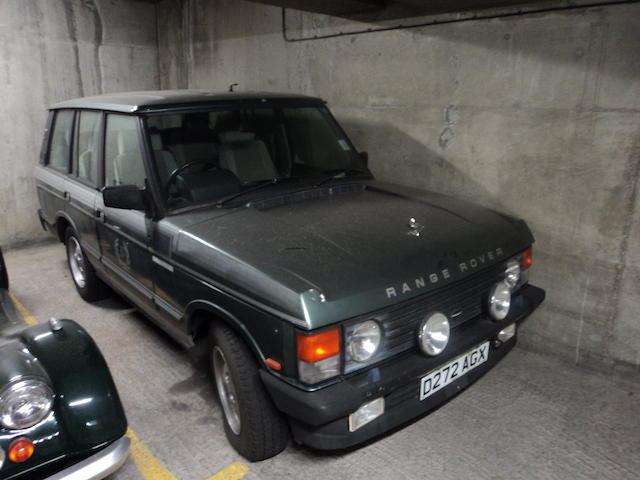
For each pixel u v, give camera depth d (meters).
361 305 2.05
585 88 3.01
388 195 3.23
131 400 3.05
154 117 3.00
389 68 4.06
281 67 5.11
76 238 4.30
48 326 2.34
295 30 4.84
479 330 2.55
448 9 3.49
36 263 5.61
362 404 2.06
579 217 3.18
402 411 2.27
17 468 1.83
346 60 4.40
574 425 2.74
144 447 2.64
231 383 2.52
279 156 3.35
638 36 2.76
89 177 3.84
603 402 2.94
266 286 2.10
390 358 2.21
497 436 2.66
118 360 3.52
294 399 1.99
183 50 6.43
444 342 2.32
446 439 2.64
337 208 2.91
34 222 6.19
